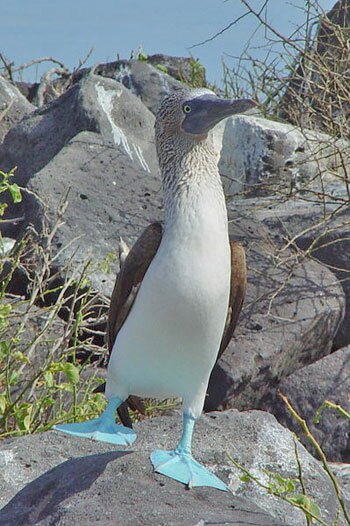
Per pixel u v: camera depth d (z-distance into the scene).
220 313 8.10
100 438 8.38
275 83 20.05
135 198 15.77
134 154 18.61
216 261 8.02
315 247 15.22
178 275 7.95
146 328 8.16
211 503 7.84
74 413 11.37
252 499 9.23
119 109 18.95
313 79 18.91
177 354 8.18
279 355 13.25
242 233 15.25
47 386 11.08
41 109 19.62
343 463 12.24
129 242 15.03
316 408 12.93
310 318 13.75
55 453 9.68
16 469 9.45
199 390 8.44
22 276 14.28
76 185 15.68
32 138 19.16
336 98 16.88
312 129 18.75
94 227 15.09
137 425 10.16
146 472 8.13
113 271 14.48
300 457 9.63
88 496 7.82
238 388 12.86
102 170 16.14
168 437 9.89
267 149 17.89
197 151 8.38
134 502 7.68
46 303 14.28
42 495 8.02
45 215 13.94
